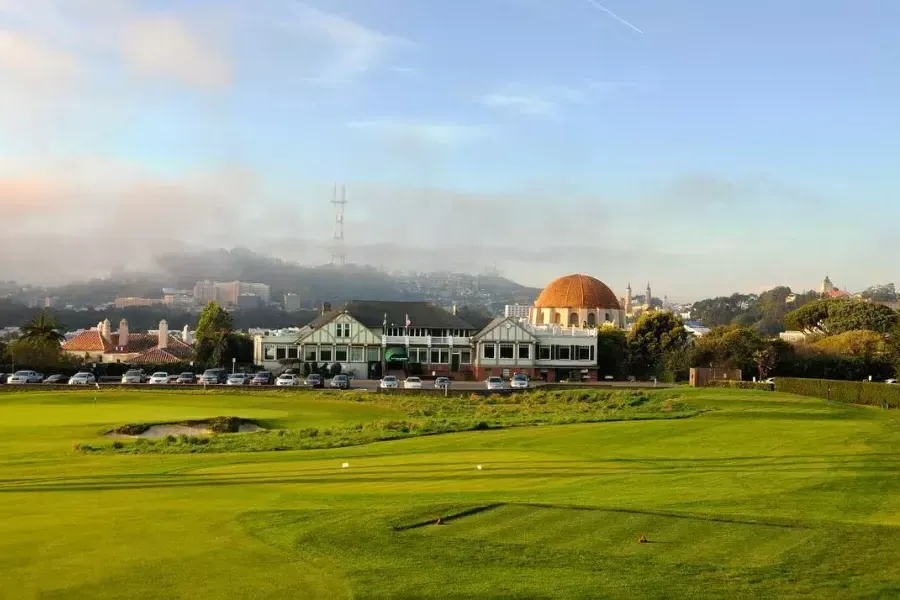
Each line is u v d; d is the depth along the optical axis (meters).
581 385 108.06
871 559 20.59
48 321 131.50
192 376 110.81
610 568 19.89
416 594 18.03
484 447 47.97
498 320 131.00
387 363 133.25
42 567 19.92
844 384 84.81
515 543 22.05
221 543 22.12
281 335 132.50
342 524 24.03
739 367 119.69
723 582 18.89
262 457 45.38
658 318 138.12
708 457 41.22
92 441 55.44
